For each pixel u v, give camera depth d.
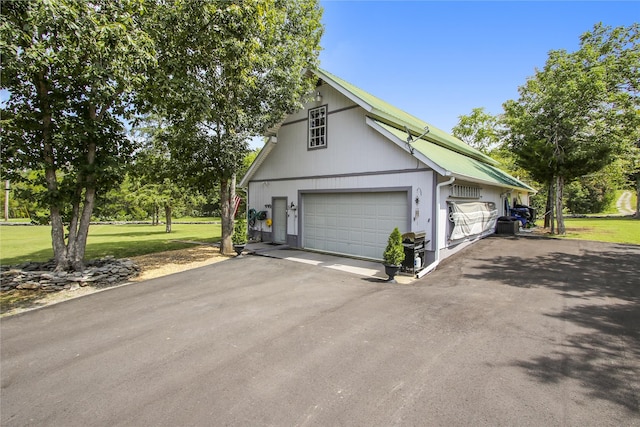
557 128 14.23
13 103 7.33
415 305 5.76
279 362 3.81
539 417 2.76
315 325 4.92
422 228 9.02
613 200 35.59
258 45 8.63
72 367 3.81
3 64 5.80
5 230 23.53
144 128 12.56
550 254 9.76
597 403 2.95
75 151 7.84
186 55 8.71
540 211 28.00
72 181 7.84
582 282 6.97
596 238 13.41
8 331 4.98
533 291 6.45
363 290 6.80
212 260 10.59
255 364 3.77
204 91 8.99
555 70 14.50
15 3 5.50
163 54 8.40
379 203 10.12
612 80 13.19
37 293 6.94
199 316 5.43
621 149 13.33
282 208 13.62
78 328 5.04
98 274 7.67
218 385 3.35
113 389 3.33
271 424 2.72
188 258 11.02
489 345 4.15
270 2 8.61
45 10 5.29
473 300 5.97
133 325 5.11
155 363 3.86
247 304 5.99
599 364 3.65
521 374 3.45
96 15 6.32
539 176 16.03
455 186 10.26
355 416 2.80
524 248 10.75
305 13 11.65
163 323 5.16
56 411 2.99
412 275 7.99
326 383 3.34
